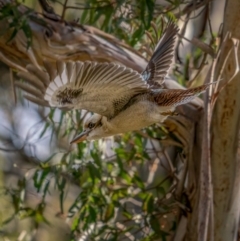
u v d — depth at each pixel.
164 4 12.00
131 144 12.13
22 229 14.07
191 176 10.63
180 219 10.81
